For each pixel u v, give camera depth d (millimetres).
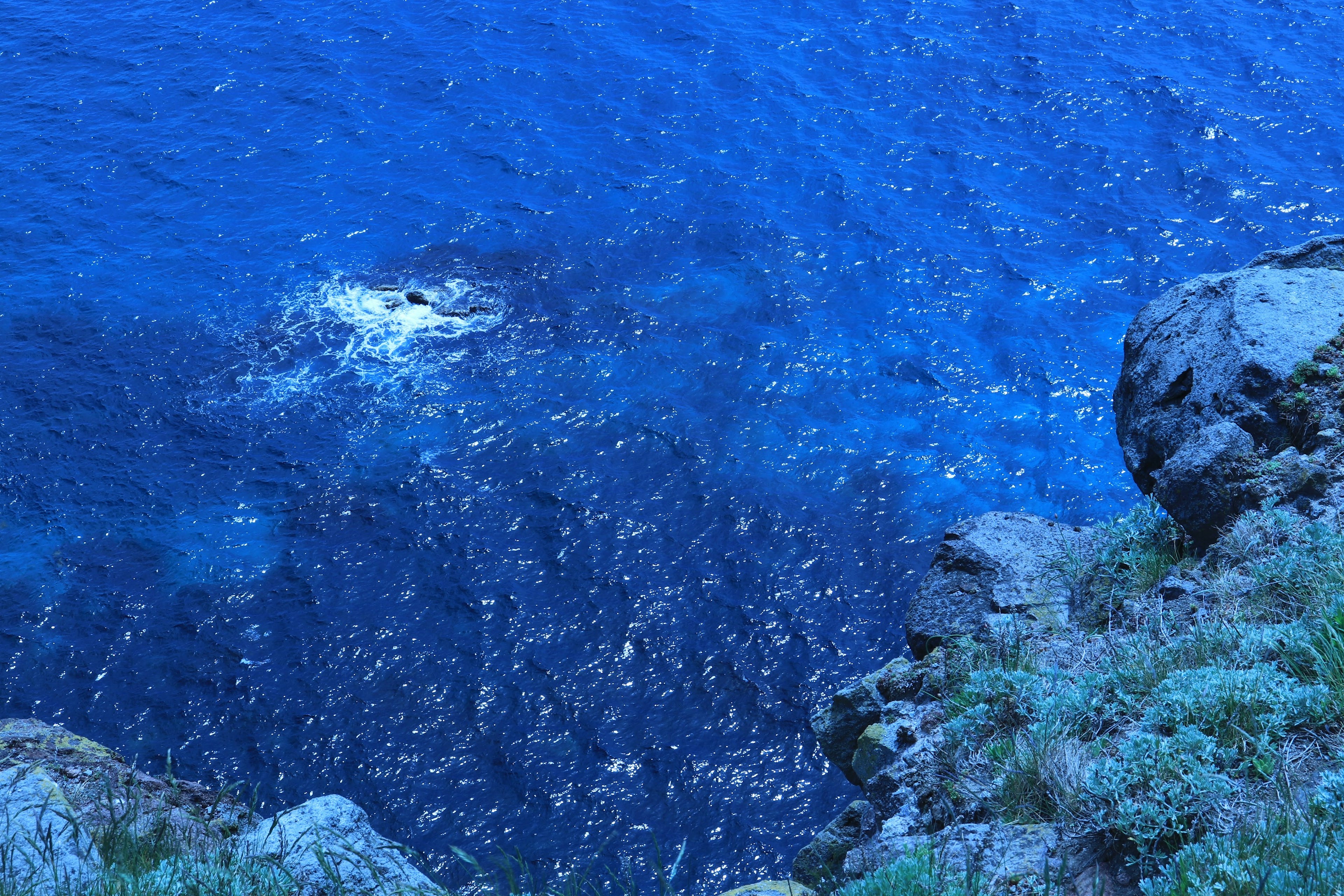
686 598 53375
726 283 71562
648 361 66188
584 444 61000
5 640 49844
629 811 45219
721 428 62188
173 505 56562
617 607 52969
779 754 47156
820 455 60625
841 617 52375
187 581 53125
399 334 67250
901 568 54438
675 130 84062
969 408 63156
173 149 80562
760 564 54938
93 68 88938
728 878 42906
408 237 74250
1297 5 97688
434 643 51250
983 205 77188
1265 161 79312
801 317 69188
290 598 52750
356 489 58062
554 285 71188
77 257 71062
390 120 84625
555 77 89562
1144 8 98500
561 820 44844
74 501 56406
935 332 68062
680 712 48781
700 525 56906
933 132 83938
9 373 62781
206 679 49156
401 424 61656
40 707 47469
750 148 82312
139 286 69312
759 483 58938
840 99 87500
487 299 70062
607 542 55906
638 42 94250
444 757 46938
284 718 47906
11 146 79812
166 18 96375
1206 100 85688
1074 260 72750
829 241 74500
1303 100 85188
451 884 42469
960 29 95875
